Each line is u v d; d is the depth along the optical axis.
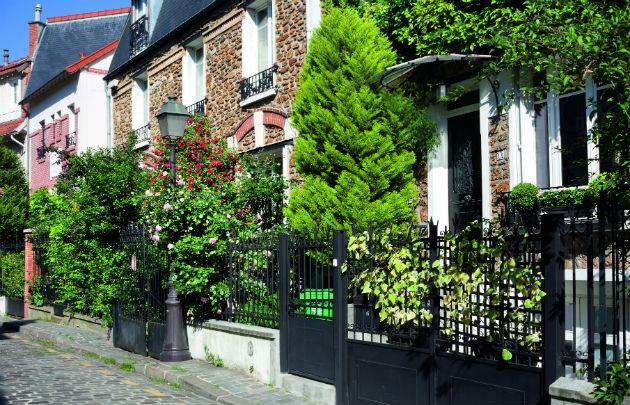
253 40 14.34
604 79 4.94
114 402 7.12
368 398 6.57
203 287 9.17
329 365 7.03
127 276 10.97
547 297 5.00
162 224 9.30
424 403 5.99
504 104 8.88
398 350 6.27
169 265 9.40
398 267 6.31
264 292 8.33
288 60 12.87
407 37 9.95
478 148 9.80
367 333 6.80
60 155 19.19
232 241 9.05
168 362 9.19
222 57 15.21
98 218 12.72
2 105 33.28
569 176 8.23
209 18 15.73
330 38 9.99
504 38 5.99
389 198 9.35
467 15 9.09
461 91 9.42
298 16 12.59
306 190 9.91
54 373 9.01
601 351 4.68
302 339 7.44
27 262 16.47
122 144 20.02
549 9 5.77
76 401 7.12
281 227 10.16
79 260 13.45
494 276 5.46
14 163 26.91
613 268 4.70
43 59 29.48
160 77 18.38
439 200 10.12
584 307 7.05
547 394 4.97
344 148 9.59
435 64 9.51
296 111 10.28
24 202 25.94
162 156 13.03
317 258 7.29
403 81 10.05
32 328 13.88
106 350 10.90
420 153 10.26
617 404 4.39
